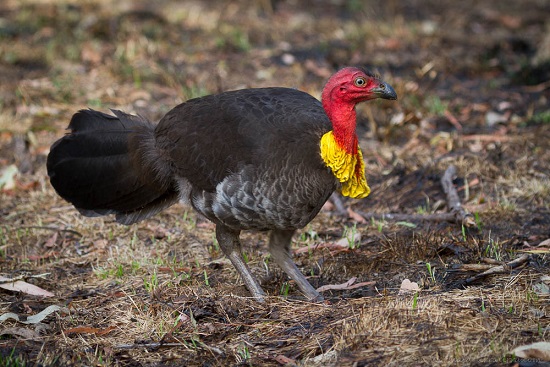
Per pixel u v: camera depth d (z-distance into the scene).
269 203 8.58
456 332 7.59
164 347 8.04
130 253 10.41
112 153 9.56
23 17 19.88
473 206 11.15
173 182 9.37
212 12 21.38
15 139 13.88
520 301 8.14
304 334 8.01
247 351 7.80
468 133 13.88
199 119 9.03
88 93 15.73
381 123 14.49
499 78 16.83
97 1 21.56
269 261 10.29
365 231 10.89
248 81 16.41
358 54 18.16
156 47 17.98
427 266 9.39
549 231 10.41
